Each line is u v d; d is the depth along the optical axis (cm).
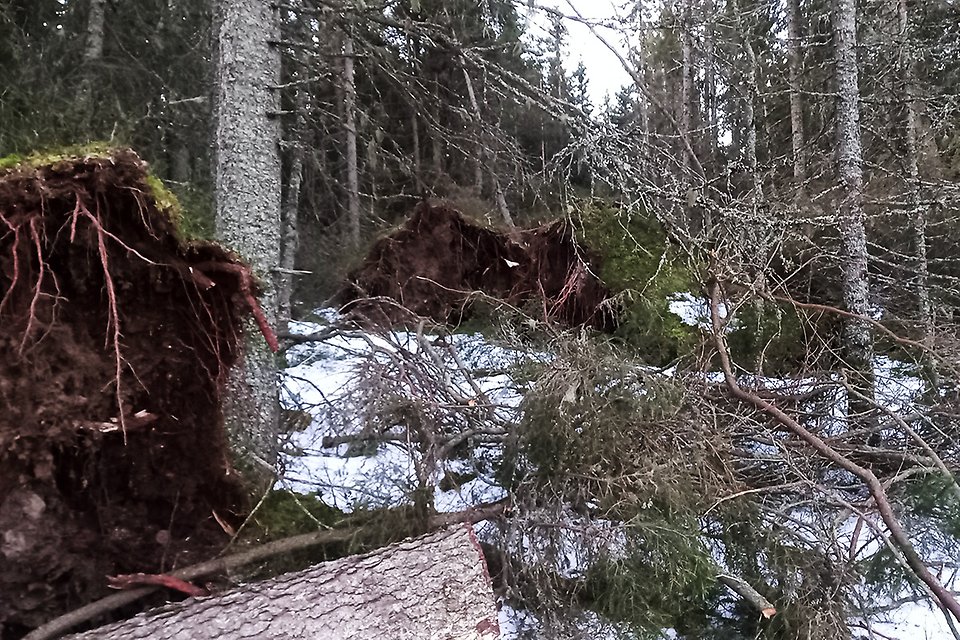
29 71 537
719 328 321
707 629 254
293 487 302
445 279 604
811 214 418
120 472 205
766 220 330
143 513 211
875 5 618
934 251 552
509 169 472
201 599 173
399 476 311
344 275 619
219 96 314
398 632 181
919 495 291
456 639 188
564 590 244
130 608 198
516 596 240
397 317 454
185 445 220
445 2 423
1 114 455
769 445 331
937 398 364
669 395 273
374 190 695
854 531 272
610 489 245
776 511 280
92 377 191
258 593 176
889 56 523
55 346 184
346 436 312
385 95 607
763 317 452
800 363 428
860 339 408
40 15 644
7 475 177
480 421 310
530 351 349
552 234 578
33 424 179
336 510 287
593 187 378
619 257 524
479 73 364
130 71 656
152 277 202
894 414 312
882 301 504
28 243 177
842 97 425
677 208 335
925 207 390
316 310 604
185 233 213
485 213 625
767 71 610
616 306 494
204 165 677
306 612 175
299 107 564
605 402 257
